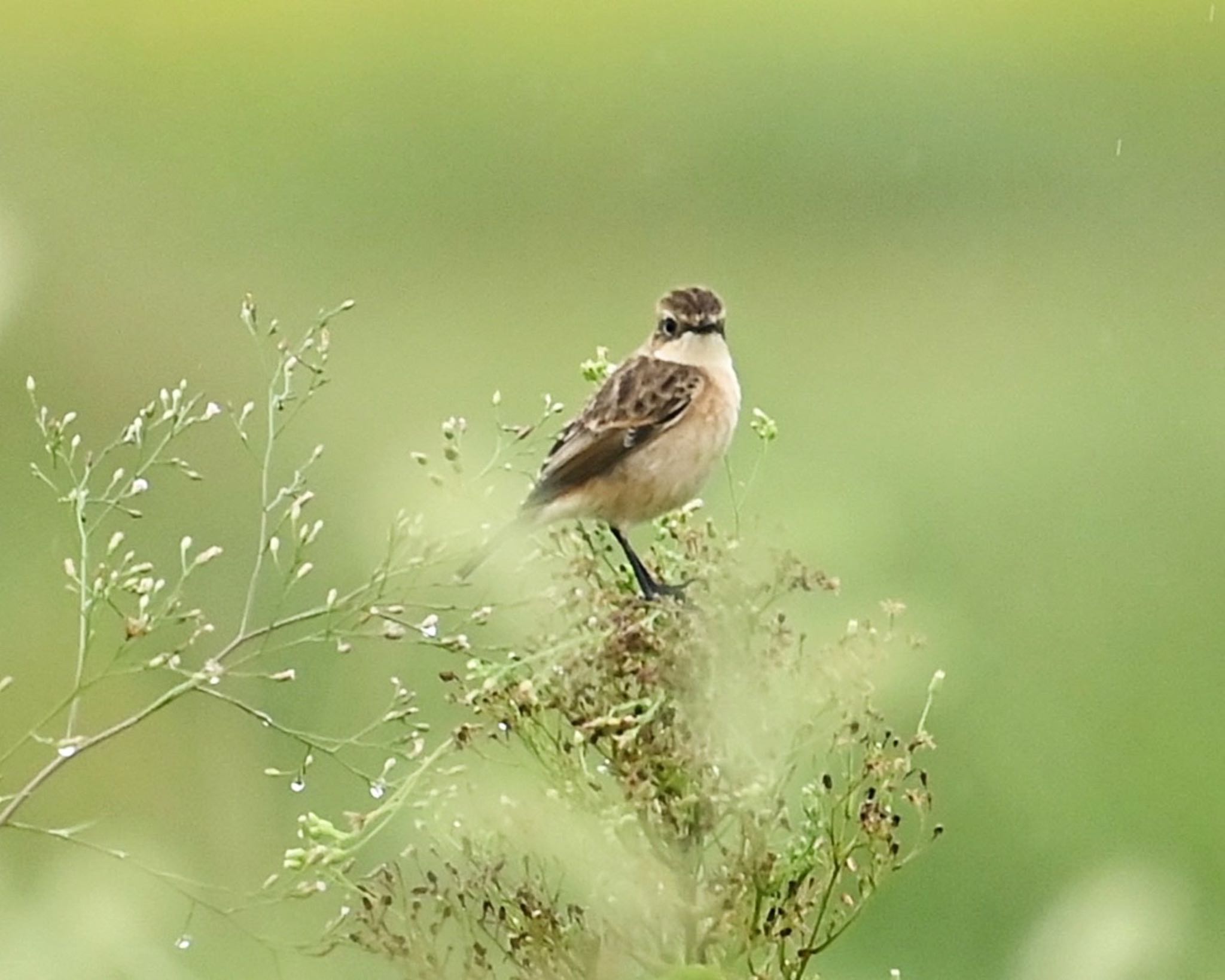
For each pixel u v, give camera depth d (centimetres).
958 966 1023
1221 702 1228
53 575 1173
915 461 1662
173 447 1384
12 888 402
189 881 452
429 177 2569
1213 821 1119
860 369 2012
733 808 472
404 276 2341
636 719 470
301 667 1058
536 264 2425
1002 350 2077
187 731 973
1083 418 1800
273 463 1387
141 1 2991
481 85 2752
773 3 2856
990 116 2612
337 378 1767
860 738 482
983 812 1105
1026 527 1512
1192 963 935
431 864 479
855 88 2642
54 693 1008
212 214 2428
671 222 2542
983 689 1210
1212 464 1656
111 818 884
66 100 2720
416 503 485
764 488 812
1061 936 378
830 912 546
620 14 2950
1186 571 1434
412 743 498
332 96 2750
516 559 504
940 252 2447
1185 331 2133
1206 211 2545
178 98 2773
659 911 467
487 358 1945
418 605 484
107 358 1559
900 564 1333
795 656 485
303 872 448
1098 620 1373
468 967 470
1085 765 1171
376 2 3092
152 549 1231
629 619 489
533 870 495
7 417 1448
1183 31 2834
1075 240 2498
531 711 486
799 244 2498
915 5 2866
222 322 1752
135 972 393
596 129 2653
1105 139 2622
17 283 516
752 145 2600
